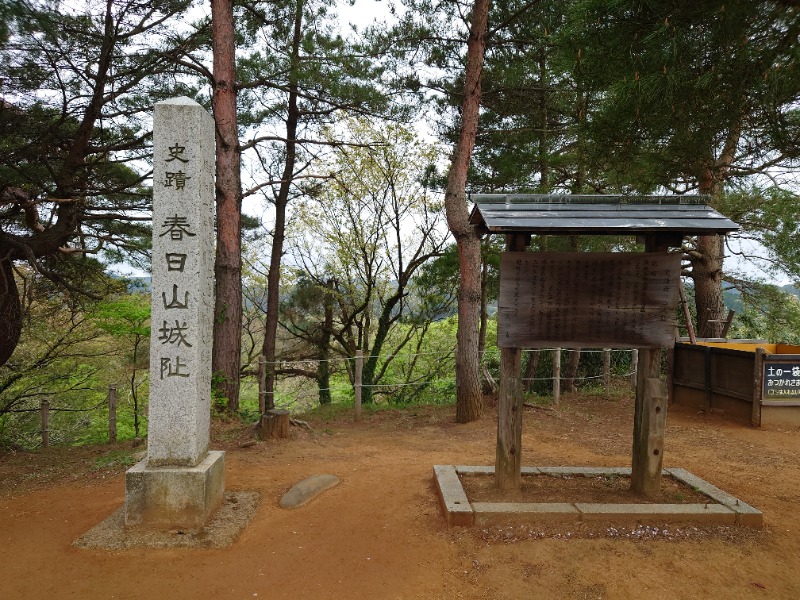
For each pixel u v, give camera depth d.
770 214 9.79
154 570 3.63
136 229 9.75
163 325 4.25
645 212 4.47
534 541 3.87
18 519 4.67
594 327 4.54
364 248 14.49
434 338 17.56
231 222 8.75
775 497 4.75
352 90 9.19
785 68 3.22
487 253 12.05
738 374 7.94
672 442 6.85
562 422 8.23
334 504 4.80
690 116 3.94
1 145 7.73
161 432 4.25
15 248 7.68
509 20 8.88
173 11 8.01
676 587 3.32
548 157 10.88
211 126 4.56
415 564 3.70
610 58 3.85
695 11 3.34
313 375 14.59
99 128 8.62
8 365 10.97
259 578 3.55
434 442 7.45
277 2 9.55
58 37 6.84
